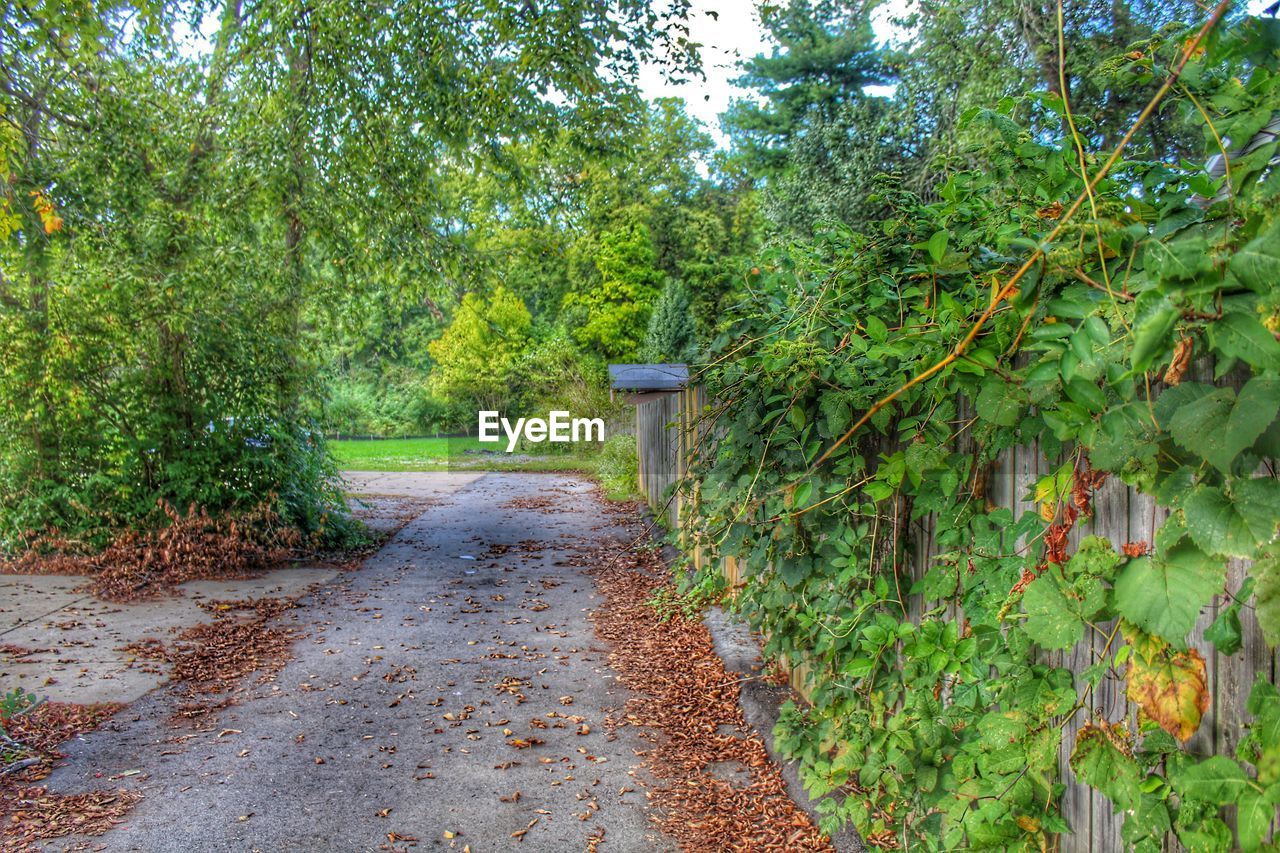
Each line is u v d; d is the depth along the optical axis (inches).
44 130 315.9
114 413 333.7
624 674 205.8
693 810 135.9
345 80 345.1
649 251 1235.9
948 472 97.8
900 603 112.0
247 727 172.1
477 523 470.9
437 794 142.3
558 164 433.4
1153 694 62.1
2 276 318.0
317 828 130.5
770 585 143.6
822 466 132.3
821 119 816.9
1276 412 47.6
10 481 325.7
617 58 359.3
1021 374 78.2
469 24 358.0
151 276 318.3
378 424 1179.3
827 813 124.6
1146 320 49.5
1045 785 77.4
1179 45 66.1
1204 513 54.7
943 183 100.3
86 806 136.6
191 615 261.1
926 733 94.0
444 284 419.2
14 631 237.9
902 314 116.6
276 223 383.9
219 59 343.3
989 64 480.1
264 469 351.3
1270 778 52.1
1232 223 57.6
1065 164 77.5
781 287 144.1
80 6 279.3
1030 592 71.6
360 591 300.7
